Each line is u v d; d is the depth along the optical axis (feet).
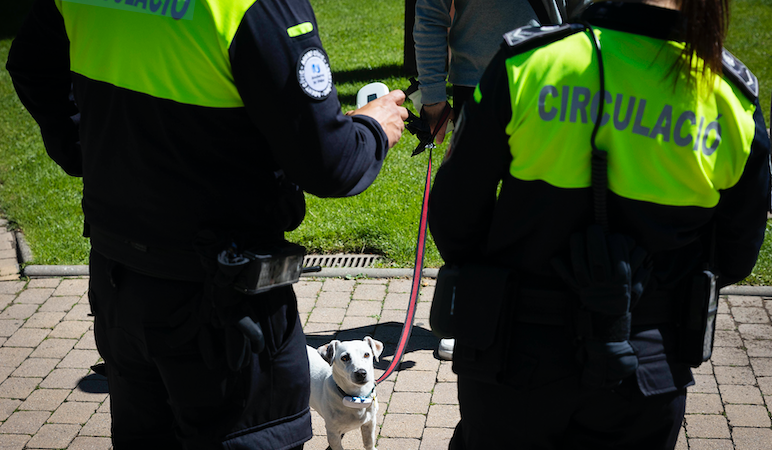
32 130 26.11
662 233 5.02
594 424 5.43
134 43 5.31
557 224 5.07
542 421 5.42
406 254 16.08
